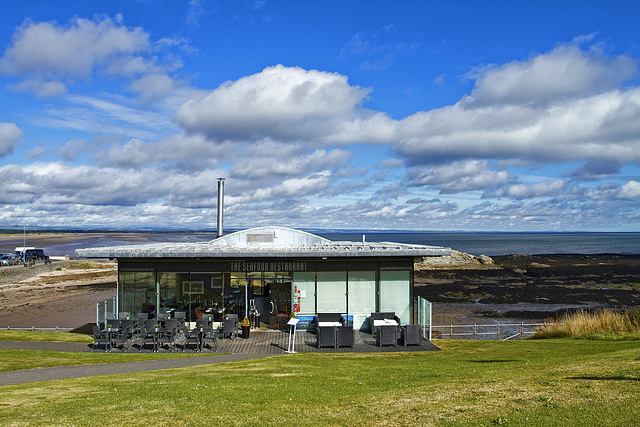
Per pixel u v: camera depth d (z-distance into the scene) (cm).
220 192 3419
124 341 1867
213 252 2116
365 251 2138
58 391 1081
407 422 757
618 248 18862
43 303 3925
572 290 5409
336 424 768
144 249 2173
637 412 722
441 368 1357
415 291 5341
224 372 1352
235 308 2259
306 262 2256
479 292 5244
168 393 1035
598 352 1634
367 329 2253
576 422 698
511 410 778
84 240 19812
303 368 1416
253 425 781
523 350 1795
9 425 794
